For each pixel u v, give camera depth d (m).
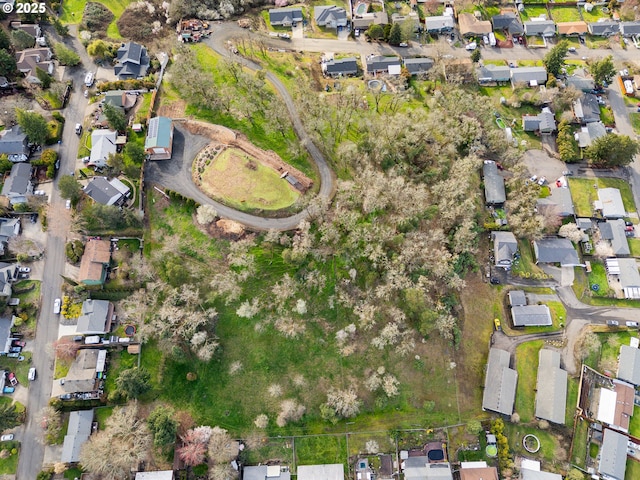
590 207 118.50
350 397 90.12
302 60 135.12
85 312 94.50
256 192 104.44
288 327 95.06
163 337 90.69
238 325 95.25
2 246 100.50
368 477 89.81
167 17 138.00
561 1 151.38
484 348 101.06
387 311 96.62
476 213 110.50
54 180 108.31
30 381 91.44
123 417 85.06
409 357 96.31
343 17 142.00
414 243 98.62
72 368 90.62
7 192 103.56
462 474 89.69
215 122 114.56
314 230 103.00
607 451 92.25
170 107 116.81
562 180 121.19
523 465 92.12
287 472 89.00
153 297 96.25
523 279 108.75
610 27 144.00
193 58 122.44
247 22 140.25
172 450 88.06
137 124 113.06
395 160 111.00
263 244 100.19
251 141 112.38
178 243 100.69
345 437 91.88
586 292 108.31
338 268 99.31
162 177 107.06
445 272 97.00
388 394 90.31
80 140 113.62
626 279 108.38
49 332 95.12
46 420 87.06
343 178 109.50
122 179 107.31
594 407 97.81
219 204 103.94
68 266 100.06
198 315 91.38
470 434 93.44
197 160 109.00
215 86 118.88
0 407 82.69
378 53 139.75
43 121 108.25
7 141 108.06
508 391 94.94
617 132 130.25
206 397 91.81
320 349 95.38
